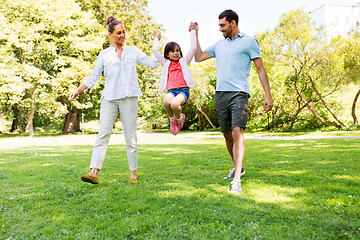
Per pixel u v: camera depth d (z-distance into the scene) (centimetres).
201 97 2048
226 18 360
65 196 314
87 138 1744
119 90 371
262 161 549
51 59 2167
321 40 1498
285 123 1902
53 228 221
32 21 1953
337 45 1452
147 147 962
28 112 2658
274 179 372
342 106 1738
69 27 1984
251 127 2042
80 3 2145
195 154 709
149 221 230
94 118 2953
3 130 3303
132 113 383
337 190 304
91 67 2089
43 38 1934
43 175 438
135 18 2078
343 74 1520
